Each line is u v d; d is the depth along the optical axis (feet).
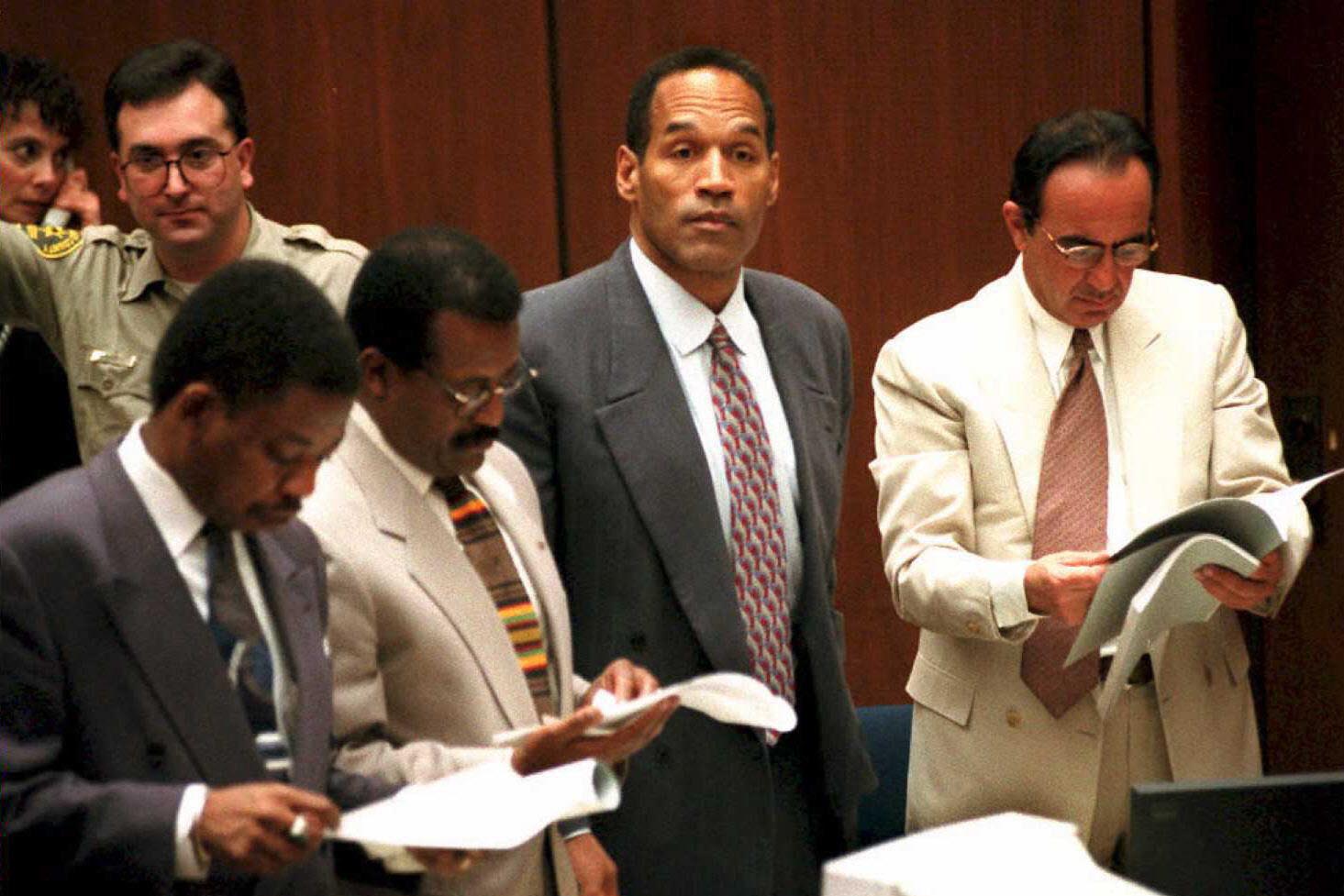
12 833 20.99
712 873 31.24
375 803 22.97
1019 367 32.91
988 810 33.04
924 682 33.96
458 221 45.83
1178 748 32.50
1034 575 30.55
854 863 20.53
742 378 32.48
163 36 43.98
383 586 25.53
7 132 37.27
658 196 31.76
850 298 48.06
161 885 20.68
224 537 22.71
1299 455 48.65
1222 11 48.73
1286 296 48.67
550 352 31.91
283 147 44.86
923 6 47.67
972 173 48.21
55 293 34.01
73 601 21.36
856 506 48.91
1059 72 48.21
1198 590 30.32
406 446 26.20
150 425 22.17
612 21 46.32
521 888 26.78
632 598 31.32
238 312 21.39
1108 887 19.84
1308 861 21.77
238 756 21.83
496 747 25.25
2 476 37.14
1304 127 47.65
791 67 47.29
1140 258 32.04
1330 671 48.47
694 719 31.35
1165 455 32.48
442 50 45.42
